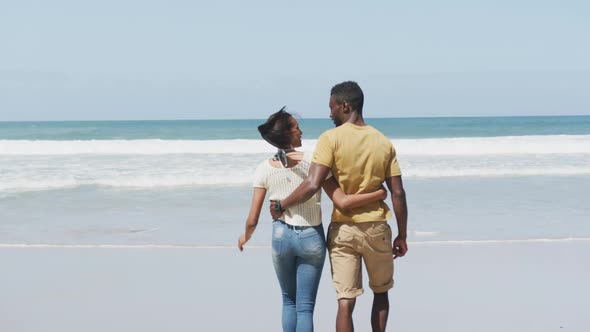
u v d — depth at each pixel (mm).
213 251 7633
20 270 6766
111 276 6531
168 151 21500
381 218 3936
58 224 9391
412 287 6133
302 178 4043
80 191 12891
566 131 56781
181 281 6344
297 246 3996
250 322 5125
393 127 67062
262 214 10172
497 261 7117
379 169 3891
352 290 3988
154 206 11023
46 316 5266
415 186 13586
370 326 5027
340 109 3980
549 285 6191
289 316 4168
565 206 10922
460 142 23062
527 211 10422
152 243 8109
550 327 5000
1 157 19391
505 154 20922
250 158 18875
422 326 5039
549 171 16328
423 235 8508
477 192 12641
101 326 5016
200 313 5352
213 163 17438
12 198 11953
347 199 3852
